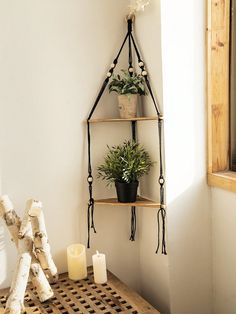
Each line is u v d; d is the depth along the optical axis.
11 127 1.67
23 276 1.46
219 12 1.71
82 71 1.78
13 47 1.64
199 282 1.84
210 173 1.79
